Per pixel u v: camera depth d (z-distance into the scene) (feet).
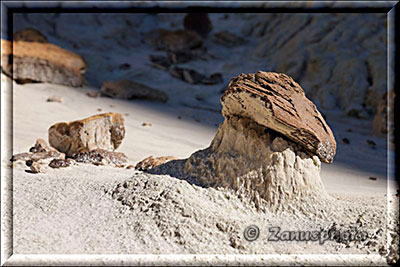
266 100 13.42
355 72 30.78
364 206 13.92
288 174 13.56
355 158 19.60
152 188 13.52
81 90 27.71
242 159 13.66
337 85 30.99
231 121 13.92
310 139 13.51
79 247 12.71
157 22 44.55
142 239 12.86
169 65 36.37
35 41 31.78
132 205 13.34
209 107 28.71
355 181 16.53
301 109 13.57
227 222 13.08
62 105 23.30
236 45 40.42
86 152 15.81
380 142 23.00
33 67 26.07
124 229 13.01
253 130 13.73
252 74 13.69
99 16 40.98
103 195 13.65
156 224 13.03
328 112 29.19
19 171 14.67
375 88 29.35
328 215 13.50
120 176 14.55
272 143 13.64
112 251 12.67
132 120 22.40
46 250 12.64
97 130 16.29
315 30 34.94
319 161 13.84
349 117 28.53
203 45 39.93
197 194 13.46
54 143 16.28
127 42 39.99
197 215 13.10
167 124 22.53
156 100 28.58
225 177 13.64
